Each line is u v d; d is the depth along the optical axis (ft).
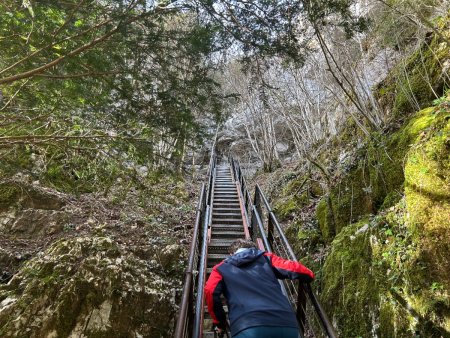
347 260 13.98
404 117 16.31
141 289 14.61
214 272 6.98
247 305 6.15
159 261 17.70
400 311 10.26
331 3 11.02
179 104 11.97
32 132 11.19
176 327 6.58
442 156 10.14
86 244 15.64
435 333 8.99
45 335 12.01
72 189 21.29
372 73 23.47
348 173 18.01
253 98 41.04
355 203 16.62
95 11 10.15
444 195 9.68
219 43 12.21
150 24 10.57
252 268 6.93
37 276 13.66
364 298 12.09
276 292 6.51
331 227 17.84
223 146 66.64
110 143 11.84
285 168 41.47
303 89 27.17
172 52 11.66
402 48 19.83
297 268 7.07
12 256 15.90
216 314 6.78
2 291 13.34
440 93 15.37
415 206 10.44
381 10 17.34
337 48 18.94
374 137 16.79
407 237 10.93
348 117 25.13
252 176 54.75
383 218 12.78
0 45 10.31
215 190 34.94
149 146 12.14
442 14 16.51
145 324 13.78
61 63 10.51
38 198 19.83
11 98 11.06
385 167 15.02
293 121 32.71
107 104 11.96
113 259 15.33
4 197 18.86
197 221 14.83
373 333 11.21
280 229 13.53
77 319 12.74
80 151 12.22
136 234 20.10
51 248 15.51
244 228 22.38
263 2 10.85
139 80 11.70
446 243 9.23
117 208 22.62
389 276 11.22
